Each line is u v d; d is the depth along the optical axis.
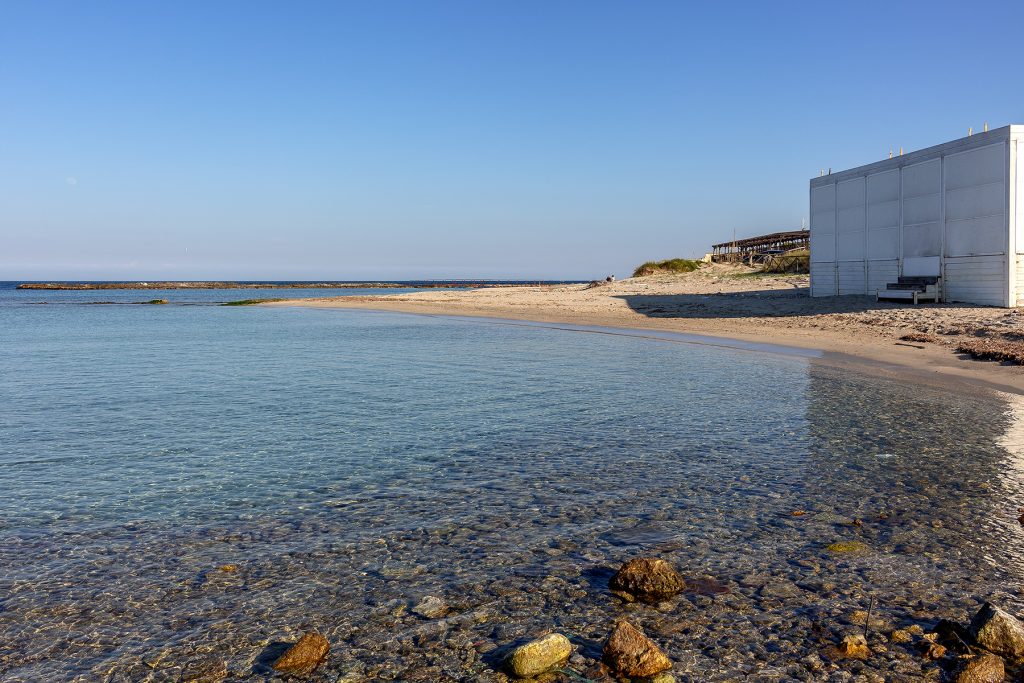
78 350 27.09
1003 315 24.80
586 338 29.70
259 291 154.12
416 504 8.27
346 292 133.25
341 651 5.12
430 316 47.06
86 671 4.91
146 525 7.69
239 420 13.22
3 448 11.14
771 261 60.53
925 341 22.33
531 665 4.77
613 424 12.47
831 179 36.66
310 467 9.90
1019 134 25.91
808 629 5.29
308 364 21.70
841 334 25.86
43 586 6.23
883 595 5.80
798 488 8.62
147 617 5.67
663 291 50.56
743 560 6.54
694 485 8.80
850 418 12.64
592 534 7.24
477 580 6.24
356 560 6.70
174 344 29.36
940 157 29.36
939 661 4.80
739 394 15.36
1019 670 4.68
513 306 49.41
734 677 4.70
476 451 10.67
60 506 8.34
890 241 32.59
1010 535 7.01
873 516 7.61
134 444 11.37
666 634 5.27
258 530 7.51
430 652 5.10
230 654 5.11
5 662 5.04
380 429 12.30
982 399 14.17
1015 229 26.25
